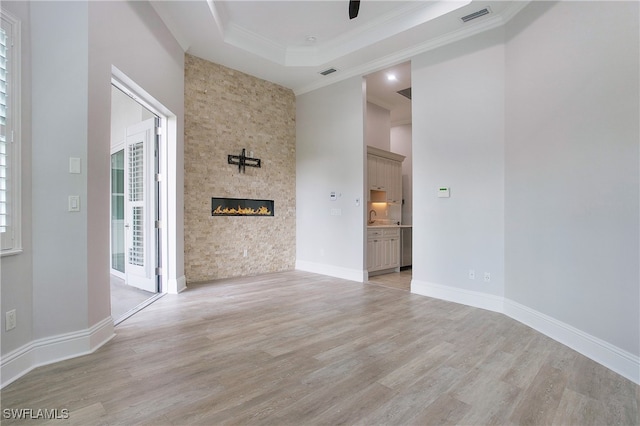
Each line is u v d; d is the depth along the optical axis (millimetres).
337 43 4965
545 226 3094
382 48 4652
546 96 3074
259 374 2270
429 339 2934
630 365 2234
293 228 6418
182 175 4672
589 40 2590
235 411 1838
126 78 3189
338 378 2225
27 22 2273
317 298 4305
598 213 2510
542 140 3125
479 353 2645
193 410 1843
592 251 2562
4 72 2117
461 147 4121
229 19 4434
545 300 3094
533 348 2748
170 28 4133
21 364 2211
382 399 1976
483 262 3936
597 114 2518
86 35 2521
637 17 2209
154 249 4480
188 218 4949
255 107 5793
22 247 2232
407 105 7320
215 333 3031
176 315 3545
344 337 2969
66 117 2443
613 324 2375
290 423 1740
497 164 3805
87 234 2557
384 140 7301
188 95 4891
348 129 5598
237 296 4355
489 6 3596
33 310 2322
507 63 3682
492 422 1765
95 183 2650
